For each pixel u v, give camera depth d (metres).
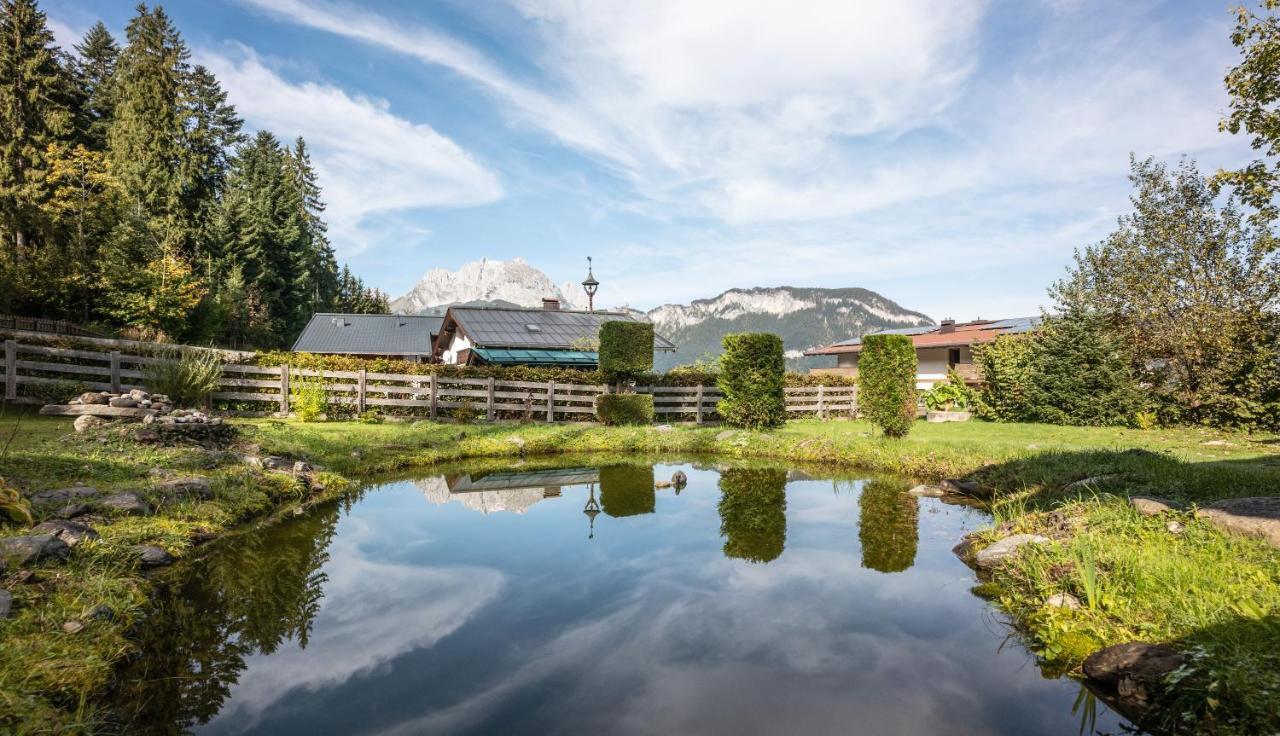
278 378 13.94
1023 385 17.73
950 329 34.12
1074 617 3.92
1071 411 16.78
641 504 7.98
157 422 8.26
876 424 13.45
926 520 7.07
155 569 4.77
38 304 25.44
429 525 6.66
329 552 5.53
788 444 13.07
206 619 4.00
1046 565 4.77
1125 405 15.92
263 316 45.00
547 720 2.78
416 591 4.58
